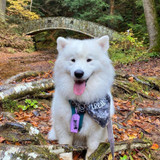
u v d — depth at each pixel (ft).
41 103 13.83
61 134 8.18
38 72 20.10
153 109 14.34
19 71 26.66
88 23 58.39
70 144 8.27
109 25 70.79
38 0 87.30
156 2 50.31
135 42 37.65
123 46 37.29
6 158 6.38
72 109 7.62
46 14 94.68
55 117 8.02
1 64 31.73
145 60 32.91
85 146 8.34
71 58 7.66
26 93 13.71
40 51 62.54
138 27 50.75
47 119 11.84
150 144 9.64
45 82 15.16
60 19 61.77
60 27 62.13
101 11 70.49
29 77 19.03
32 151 6.65
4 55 44.32
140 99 16.56
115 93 17.21
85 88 7.63
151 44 37.93
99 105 7.71
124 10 73.10
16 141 7.81
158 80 19.92
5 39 54.44
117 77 19.81
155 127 12.53
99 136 8.09
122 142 8.88
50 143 8.65
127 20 73.97
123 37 38.60
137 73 23.93
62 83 7.79
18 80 18.26
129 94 17.31
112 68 8.32
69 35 81.92
